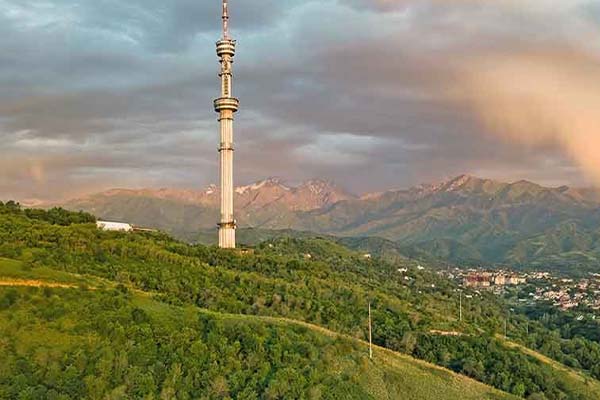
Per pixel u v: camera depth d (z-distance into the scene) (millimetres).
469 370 178000
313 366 141125
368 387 143625
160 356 125500
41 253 169250
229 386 125250
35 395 107875
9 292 132000
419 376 159000
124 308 135750
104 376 116438
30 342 120438
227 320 147625
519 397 165500
